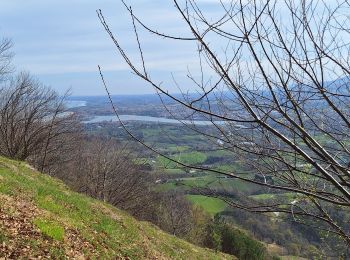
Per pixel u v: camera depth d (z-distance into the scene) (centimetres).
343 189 261
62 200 1577
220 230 3306
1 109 3195
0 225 1000
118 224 1725
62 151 3650
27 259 899
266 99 274
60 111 3234
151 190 3600
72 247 1105
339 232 309
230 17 266
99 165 3691
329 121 286
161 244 1922
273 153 284
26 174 1966
